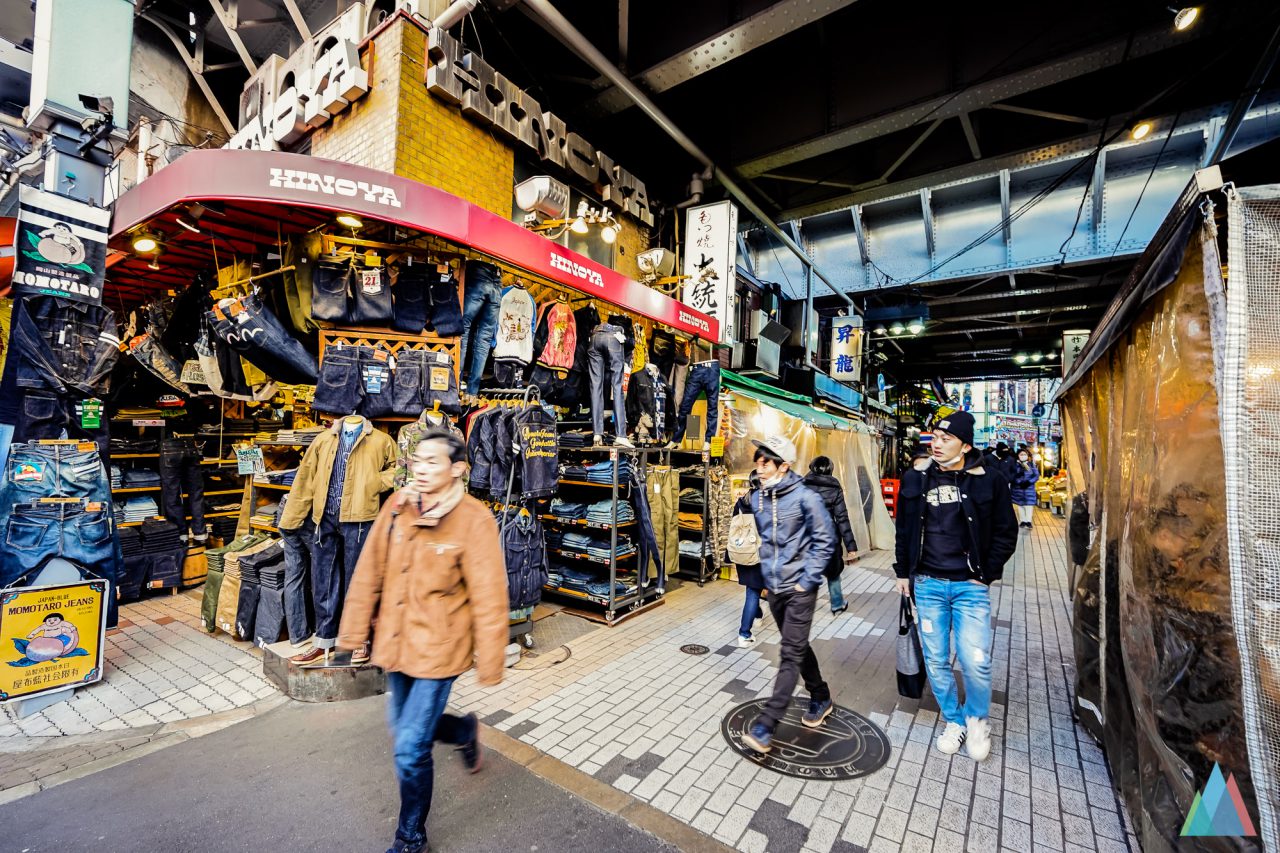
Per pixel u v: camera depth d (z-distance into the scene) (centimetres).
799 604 324
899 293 1644
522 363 522
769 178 1094
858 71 824
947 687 328
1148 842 230
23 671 353
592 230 789
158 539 604
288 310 453
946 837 254
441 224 413
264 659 411
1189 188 199
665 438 711
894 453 2541
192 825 248
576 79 834
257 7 872
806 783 293
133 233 450
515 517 460
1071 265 1227
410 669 221
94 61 464
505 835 246
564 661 457
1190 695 204
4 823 247
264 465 514
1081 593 363
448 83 558
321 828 248
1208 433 202
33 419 407
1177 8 591
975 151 897
